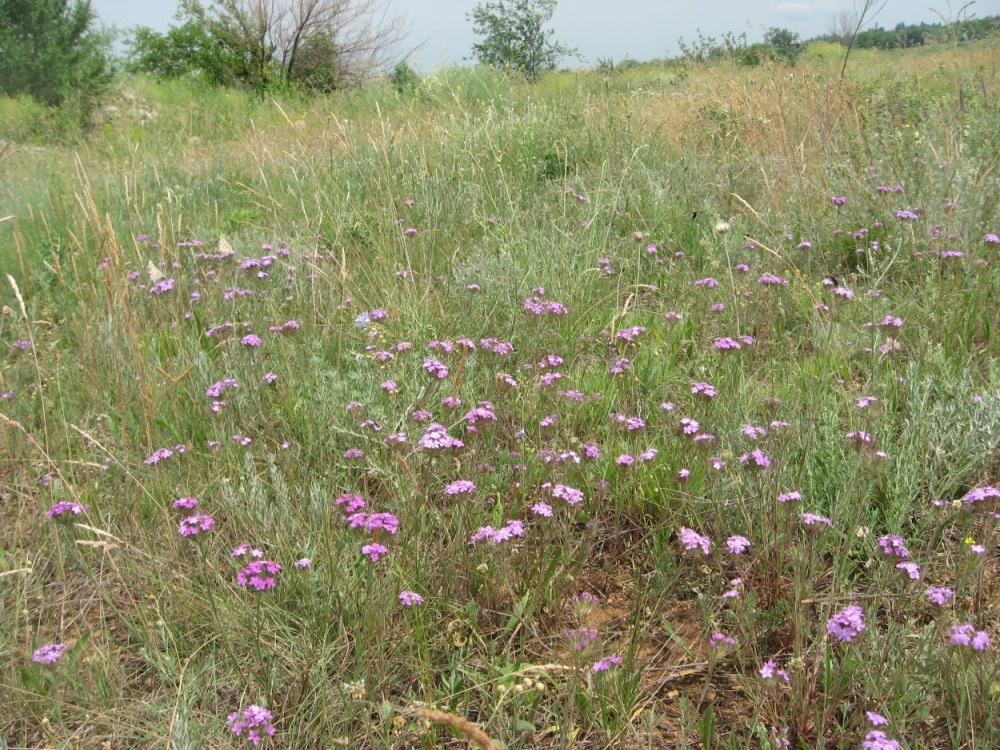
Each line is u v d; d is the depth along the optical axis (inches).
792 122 260.8
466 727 69.2
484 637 95.7
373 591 93.9
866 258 180.4
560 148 271.7
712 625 91.5
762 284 159.0
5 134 554.9
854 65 423.5
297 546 102.1
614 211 208.5
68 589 107.1
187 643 95.4
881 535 103.1
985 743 75.4
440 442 98.7
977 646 74.5
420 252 196.2
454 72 475.8
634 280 187.2
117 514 114.4
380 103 454.9
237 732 78.7
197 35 883.4
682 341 152.6
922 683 80.8
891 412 120.6
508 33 1046.4
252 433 132.0
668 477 113.6
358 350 156.6
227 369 143.2
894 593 94.0
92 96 683.4
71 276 188.7
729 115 285.7
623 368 131.5
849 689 85.0
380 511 110.7
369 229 205.6
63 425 135.1
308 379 142.3
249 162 316.5
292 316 170.9
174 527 110.2
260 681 87.4
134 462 127.2
